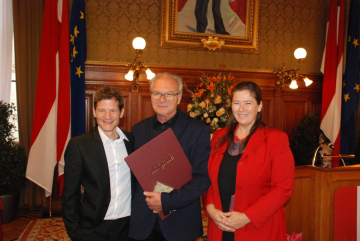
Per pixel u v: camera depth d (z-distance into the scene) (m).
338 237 2.10
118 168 1.68
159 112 1.75
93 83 4.51
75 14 4.17
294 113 5.29
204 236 3.29
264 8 5.18
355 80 5.12
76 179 1.60
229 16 5.00
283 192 1.51
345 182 2.17
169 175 1.63
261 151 1.58
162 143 1.63
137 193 1.73
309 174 2.26
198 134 1.75
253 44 5.08
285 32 5.25
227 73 4.97
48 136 3.91
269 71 5.12
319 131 2.69
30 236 3.32
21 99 4.07
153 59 4.77
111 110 1.63
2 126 3.67
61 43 3.99
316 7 5.37
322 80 5.36
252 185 1.56
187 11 4.84
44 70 3.89
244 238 1.53
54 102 3.94
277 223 1.59
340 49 5.06
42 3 4.14
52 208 4.30
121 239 1.67
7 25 4.08
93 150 1.62
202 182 1.63
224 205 1.63
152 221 1.67
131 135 1.89
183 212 1.70
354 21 5.11
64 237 3.30
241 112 1.61
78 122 4.18
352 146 5.11
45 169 3.89
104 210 1.60
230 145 1.68
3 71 4.07
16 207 3.86
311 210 2.24
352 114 5.11
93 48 4.54
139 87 4.66
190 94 4.84
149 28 4.74
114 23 4.61
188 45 4.84
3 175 3.61
